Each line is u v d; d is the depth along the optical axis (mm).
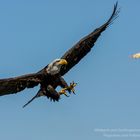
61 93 17109
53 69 17547
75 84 17031
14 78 17266
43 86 17500
